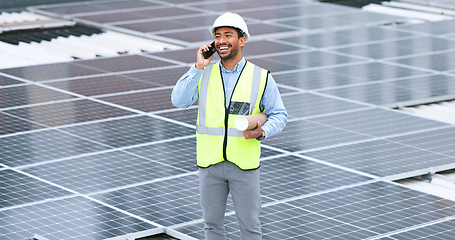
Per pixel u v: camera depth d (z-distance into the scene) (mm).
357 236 14414
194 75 12711
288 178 17250
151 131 20328
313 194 16391
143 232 14633
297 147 19250
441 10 37469
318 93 23812
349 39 31281
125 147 19172
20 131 20172
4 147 19062
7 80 24781
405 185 17156
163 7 37281
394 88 24500
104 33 32156
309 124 20969
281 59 27906
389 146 19375
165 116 21562
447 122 21391
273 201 16016
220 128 12852
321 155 18703
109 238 14359
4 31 32094
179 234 14609
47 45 30219
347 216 15328
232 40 12727
